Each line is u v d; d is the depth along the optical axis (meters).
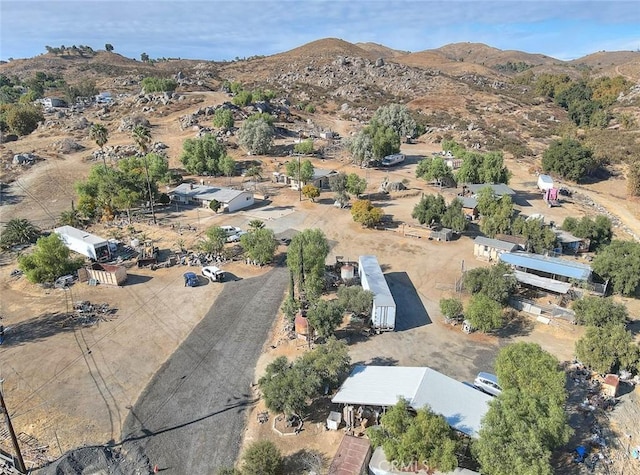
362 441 31.95
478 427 31.20
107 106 160.12
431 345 46.12
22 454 32.69
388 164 117.56
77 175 105.06
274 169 111.81
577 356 41.56
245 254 64.94
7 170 105.62
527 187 102.56
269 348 45.34
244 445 33.69
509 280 52.78
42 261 57.19
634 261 53.19
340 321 45.66
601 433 34.69
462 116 176.50
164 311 52.19
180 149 120.62
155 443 33.88
